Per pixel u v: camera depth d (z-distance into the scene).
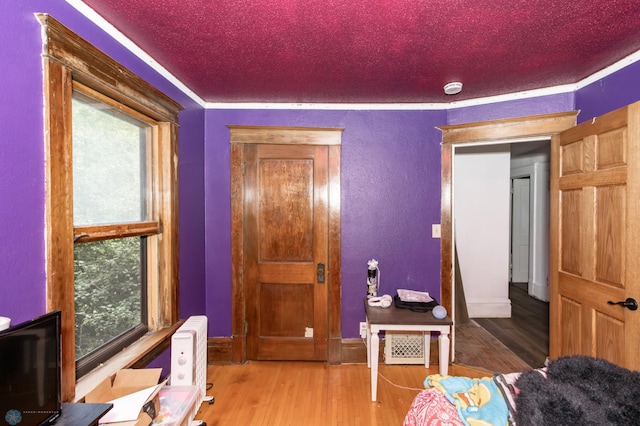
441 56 1.93
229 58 1.97
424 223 2.83
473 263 4.12
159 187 2.07
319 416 2.09
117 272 1.79
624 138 1.70
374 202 2.84
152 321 2.06
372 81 2.31
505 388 1.20
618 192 1.75
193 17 1.54
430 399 1.22
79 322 1.51
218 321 2.83
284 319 2.85
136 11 1.50
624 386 1.09
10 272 1.09
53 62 1.23
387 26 1.62
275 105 2.80
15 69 1.11
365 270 2.85
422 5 1.45
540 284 4.93
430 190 2.83
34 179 1.17
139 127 1.97
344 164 2.83
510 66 2.08
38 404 0.92
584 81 2.28
